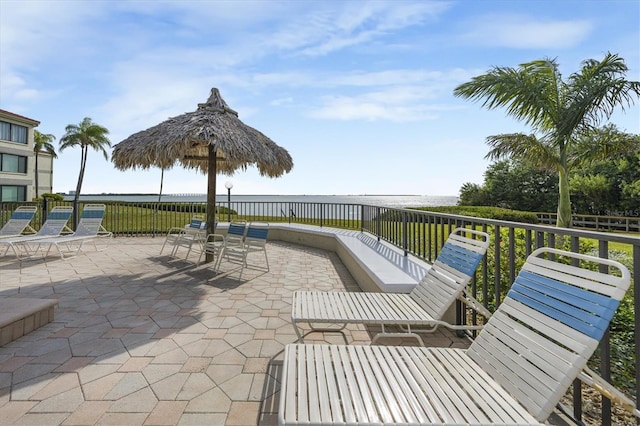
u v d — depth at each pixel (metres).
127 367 2.18
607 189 19.66
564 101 6.25
